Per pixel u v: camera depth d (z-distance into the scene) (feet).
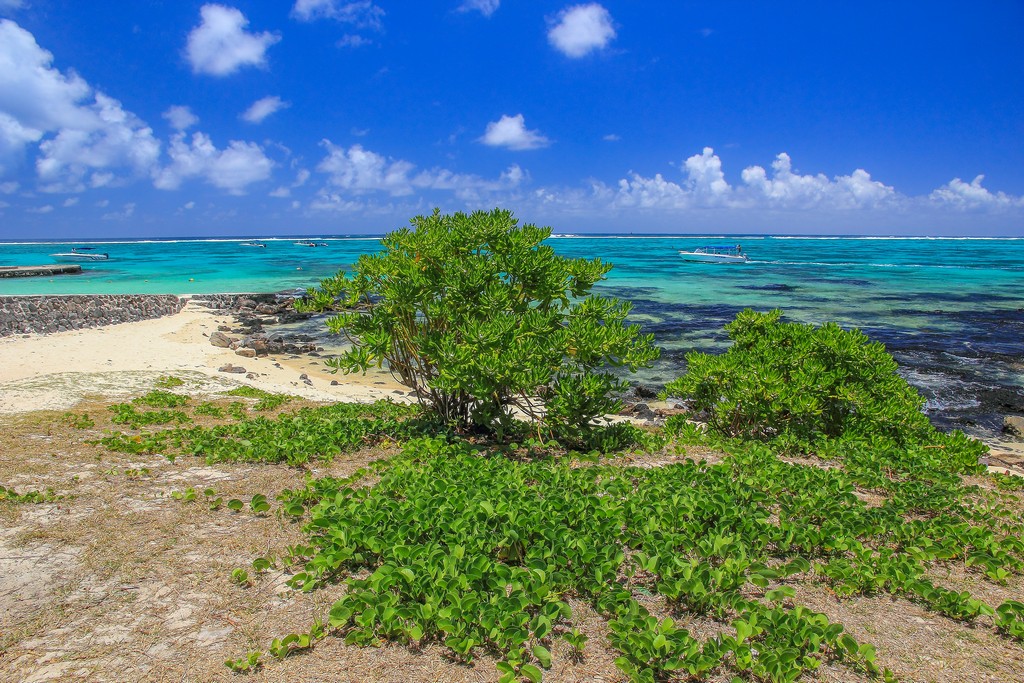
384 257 28.66
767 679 12.10
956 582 16.58
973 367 66.80
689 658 12.15
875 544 18.47
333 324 28.76
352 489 21.34
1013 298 127.95
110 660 12.24
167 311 100.01
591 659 12.62
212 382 50.93
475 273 27.53
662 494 20.24
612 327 26.53
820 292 139.74
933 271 206.28
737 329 38.81
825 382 31.78
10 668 11.99
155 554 16.58
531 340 25.68
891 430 32.04
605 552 15.89
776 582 16.08
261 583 15.24
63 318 86.89
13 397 39.73
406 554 15.49
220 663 12.17
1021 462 39.58
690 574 14.76
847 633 13.78
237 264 221.66
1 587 14.83
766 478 23.02
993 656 13.07
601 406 28.25
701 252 276.00
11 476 22.57
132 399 41.34
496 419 30.09
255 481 22.76
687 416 39.88
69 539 17.37
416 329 29.53
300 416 35.58
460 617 13.21
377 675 11.89
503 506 18.16
